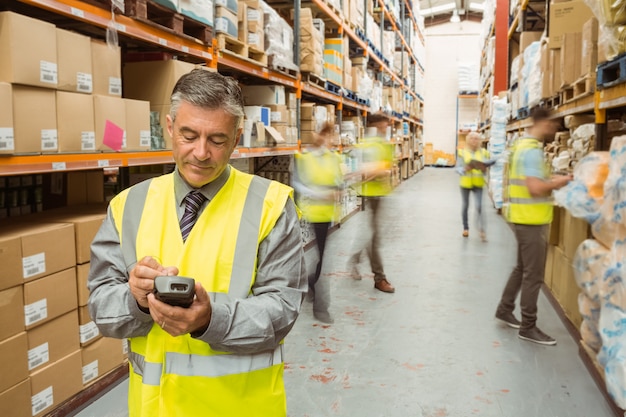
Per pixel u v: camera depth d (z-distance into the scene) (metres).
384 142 5.30
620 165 2.80
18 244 2.41
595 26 3.76
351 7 8.34
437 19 24.88
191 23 3.75
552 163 5.16
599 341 3.28
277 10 7.14
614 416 2.86
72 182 3.58
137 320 1.31
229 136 1.29
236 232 1.36
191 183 1.36
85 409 2.85
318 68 6.59
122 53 3.72
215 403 1.33
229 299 1.32
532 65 6.29
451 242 7.70
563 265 4.45
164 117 3.58
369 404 3.04
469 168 7.94
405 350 3.81
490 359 3.65
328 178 4.64
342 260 6.58
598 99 3.71
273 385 1.41
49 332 2.62
